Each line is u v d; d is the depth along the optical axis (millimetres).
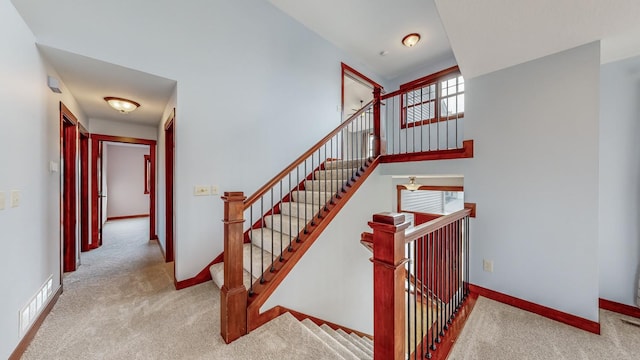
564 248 1992
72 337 1704
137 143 4336
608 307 2189
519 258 2209
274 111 3262
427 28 3719
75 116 2979
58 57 1997
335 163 3562
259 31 3104
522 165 2197
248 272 2193
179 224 2465
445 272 1931
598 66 1867
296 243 2201
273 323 1821
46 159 2070
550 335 1810
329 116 4035
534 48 1992
